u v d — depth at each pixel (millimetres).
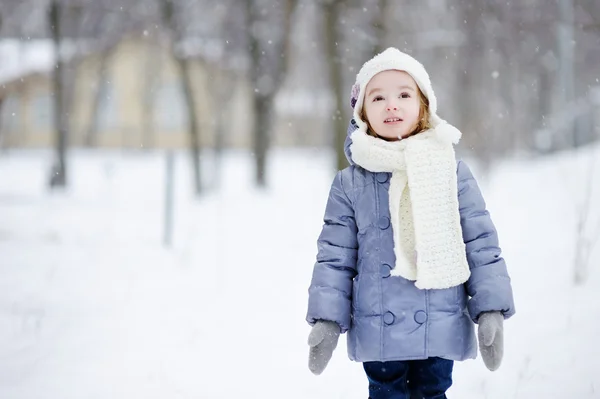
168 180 10719
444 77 31062
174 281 7891
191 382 4484
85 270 8469
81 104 49094
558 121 25672
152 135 50625
